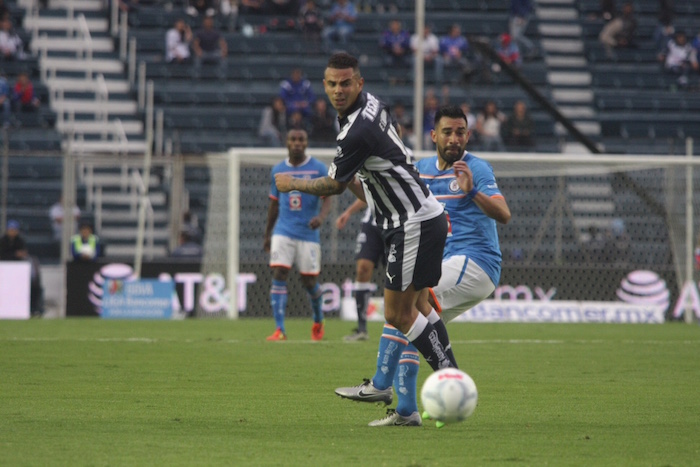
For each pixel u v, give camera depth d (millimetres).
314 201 33688
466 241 19344
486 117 67500
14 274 48531
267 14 82062
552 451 13805
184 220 53562
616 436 15219
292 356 27953
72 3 79562
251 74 76875
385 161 15602
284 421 16609
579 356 29234
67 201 50812
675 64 81625
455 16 84188
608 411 18078
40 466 12367
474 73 75688
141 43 77938
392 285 15953
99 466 12398
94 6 79938
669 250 53719
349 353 28891
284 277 33875
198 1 80062
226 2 81938
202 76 76062
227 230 51094
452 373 14445
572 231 55500
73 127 70375
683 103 79562
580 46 83438
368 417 17141
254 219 56375
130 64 74750
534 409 18312
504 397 20062
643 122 77250
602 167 52625
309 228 33594
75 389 20469
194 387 21047
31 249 60812
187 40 76438
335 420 16781
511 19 80812
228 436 14945
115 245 63656
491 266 19312
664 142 75062
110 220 64375
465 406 14250
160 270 49062
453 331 40156
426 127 66688
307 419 16859
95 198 65375
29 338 33844
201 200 67250
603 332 40188
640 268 49656
